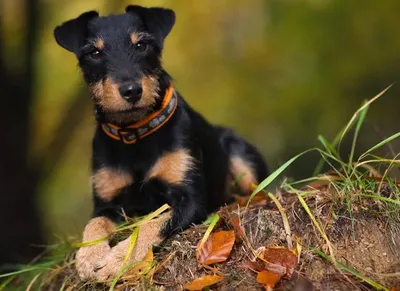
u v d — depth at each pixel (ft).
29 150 35.73
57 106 49.34
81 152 58.95
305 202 16.44
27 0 37.24
